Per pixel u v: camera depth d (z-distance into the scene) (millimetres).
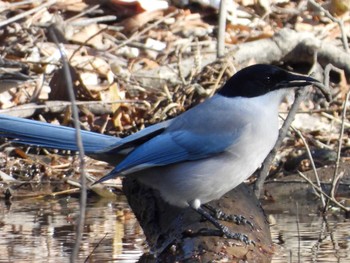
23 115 14188
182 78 14906
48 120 14508
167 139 9297
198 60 15406
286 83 9469
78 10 17234
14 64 14508
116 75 15508
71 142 9203
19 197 12570
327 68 13523
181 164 9305
